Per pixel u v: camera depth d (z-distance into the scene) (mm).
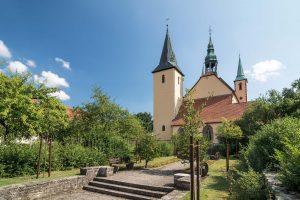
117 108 25609
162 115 41125
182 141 13266
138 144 17641
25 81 17453
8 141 14273
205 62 47156
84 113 24688
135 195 10547
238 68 58625
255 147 10188
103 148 18281
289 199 4723
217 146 27594
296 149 5387
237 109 34469
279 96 21266
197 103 39969
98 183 12266
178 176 10633
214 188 9914
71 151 15711
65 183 11289
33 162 13359
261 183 7008
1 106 13695
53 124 15820
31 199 9680
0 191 8641
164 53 43656
